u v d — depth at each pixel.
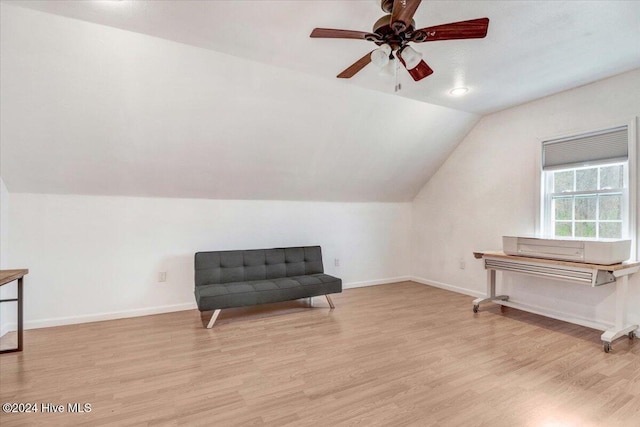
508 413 1.78
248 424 1.69
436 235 4.85
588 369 2.27
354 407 1.83
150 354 2.51
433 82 3.02
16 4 1.90
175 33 2.20
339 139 3.66
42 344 2.70
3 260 2.91
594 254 2.63
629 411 1.80
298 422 1.70
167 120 2.85
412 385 2.07
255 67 2.65
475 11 1.96
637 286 2.83
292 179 4.01
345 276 4.80
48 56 2.21
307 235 4.52
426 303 3.97
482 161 4.14
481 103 3.60
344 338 2.84
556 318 3.32
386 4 1.67
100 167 3.07
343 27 2.12
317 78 2.89
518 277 3.73
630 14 1.98
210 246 3.88
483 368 2.29
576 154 3.22
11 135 2.60
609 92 2.96
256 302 3.25
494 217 4.01
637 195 2.81
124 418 1.73
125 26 2.11
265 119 3.14
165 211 3.64
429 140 4.16
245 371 2.24
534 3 1.89
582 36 2.24
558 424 1.69
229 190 3.86
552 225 3.46
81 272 3.26
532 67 2.73
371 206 5.00
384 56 1.78
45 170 2.94
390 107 3.47
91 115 2.64
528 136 3.61
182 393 1.97
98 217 3.33
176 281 3.69
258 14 1.98
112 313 3.37
